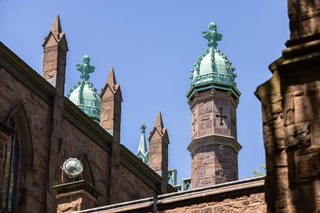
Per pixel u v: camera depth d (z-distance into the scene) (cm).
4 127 1689
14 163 2284
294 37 1027
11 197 2231
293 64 998
